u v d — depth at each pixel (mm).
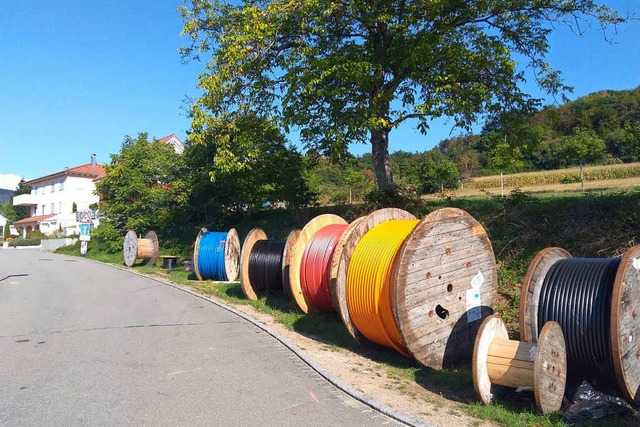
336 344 9102
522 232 11789
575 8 13703
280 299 13398
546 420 5449
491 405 5902
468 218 8133
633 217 10438
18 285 17703
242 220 26094
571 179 34031
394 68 14141
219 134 16844
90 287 16875
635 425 5500
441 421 5508
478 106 14766
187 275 19812
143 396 6199
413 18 13305
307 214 21516
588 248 10430
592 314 6109
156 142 33719
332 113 13789
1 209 91375
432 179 25812
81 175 66562
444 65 14023
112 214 32000
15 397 6148
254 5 16391
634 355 5961
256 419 5500
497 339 6129
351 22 14375
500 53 13484
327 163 20312
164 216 28344
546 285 6625
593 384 6312
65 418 5480
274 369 7402
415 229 7410
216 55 15633
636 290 6020
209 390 6438
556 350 5742
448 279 7801
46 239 53375
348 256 8555
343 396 6301
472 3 14234
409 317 7262
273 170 22047
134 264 25906
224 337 9383
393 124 13820
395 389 6637
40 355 8086
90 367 7418
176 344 8828
